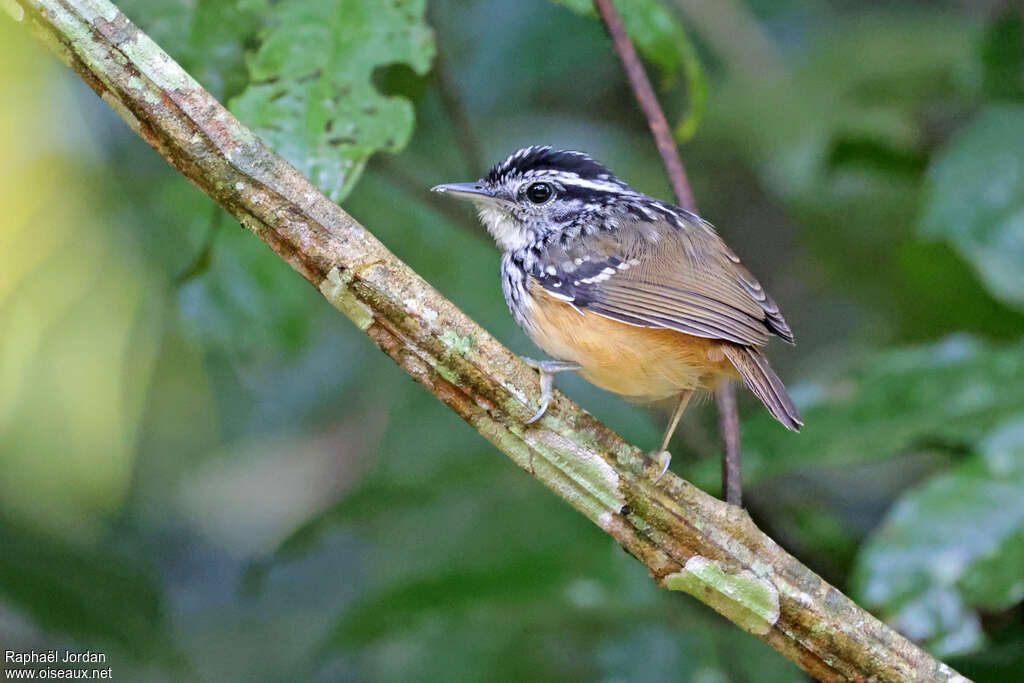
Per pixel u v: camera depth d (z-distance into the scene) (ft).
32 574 33.40
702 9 46.09
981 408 31.17
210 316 34.17
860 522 42.57
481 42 47.14
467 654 37.78
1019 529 27.84
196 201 34.30
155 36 26.84
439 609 35.19
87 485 23.82
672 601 36.88
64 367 23.09
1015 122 37.63
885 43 45.39
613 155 46.60
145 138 21.94
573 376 41.63
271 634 43.62
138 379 32.81
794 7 51.26
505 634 37.88
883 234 44.68
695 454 41.34
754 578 22.75
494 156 44.57
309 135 25.38
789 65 46.85
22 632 36.99
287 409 43.47
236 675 42.57
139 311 31.99
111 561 35.96
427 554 36.60
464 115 36.50
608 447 22.94
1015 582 27.40
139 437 37.29
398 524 38.04
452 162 43.01
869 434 31.42
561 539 36.83
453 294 40.09
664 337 29.07
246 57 26.32
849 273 46.06
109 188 33.09
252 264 34.45
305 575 44.75
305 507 46.24
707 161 49.44
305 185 22.17
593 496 22.93
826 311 50.65
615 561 36.29
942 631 27.17
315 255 22.09
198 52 26.94
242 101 25.54
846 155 44.52
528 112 48.24
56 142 24.57
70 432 23.16
